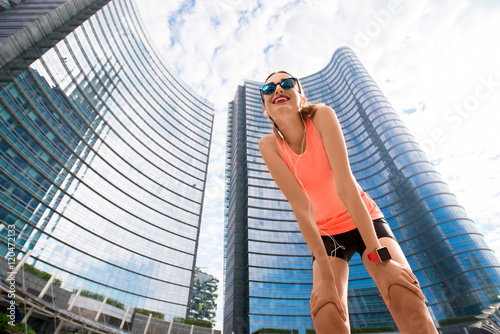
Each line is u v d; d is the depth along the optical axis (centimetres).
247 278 5334
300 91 238
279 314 4803
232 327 4791
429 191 5769
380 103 7356
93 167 4931
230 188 8238
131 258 4988
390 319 4628
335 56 9050
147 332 4328
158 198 6194
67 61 4453
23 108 3600
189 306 5238
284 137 230
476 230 5278
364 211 177
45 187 3900
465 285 4666
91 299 4000
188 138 8025
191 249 6088
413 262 5450
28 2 4016
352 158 7281
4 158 3334
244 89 10244
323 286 177
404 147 6519
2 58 3262
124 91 6200
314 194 241
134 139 6212
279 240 6038
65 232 4088
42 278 3412
